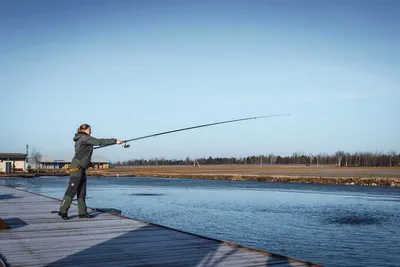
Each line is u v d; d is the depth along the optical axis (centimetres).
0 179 5988
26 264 530
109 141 905
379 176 6719
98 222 877
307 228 1641
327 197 3231
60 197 2722
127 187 4544
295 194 3544
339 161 17075
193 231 1541
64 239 693
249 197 3189
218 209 2286
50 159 11850
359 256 1179
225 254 591
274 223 1759
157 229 793
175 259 561
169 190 4016
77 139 916
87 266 523
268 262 545
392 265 1092
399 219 1927
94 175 9106
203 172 10338
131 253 596
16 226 821
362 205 2612
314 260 1140
